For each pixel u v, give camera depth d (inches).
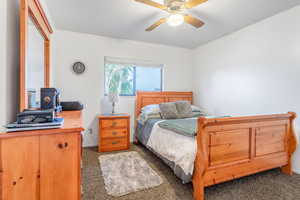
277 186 69.9
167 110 116.7
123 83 141.2
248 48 105.7
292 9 83.3
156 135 97.1
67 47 116.9
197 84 154.5
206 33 118.9
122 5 81.9
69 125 36.6
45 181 31.6
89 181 74.1
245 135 69.1
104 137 113.9
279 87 89.0
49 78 80.4
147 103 140.8
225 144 64.2
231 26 106.2
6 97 38.9
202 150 57.6
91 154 108.2
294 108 82.8
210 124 60.1
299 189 67.7
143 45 140.9
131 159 99.6
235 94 115.3
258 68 99.8
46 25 72.7
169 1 65.5
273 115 73.2
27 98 48.0
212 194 64.1
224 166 63.4
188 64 160.4
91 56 124.0
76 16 94.0
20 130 30.4
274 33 91.2
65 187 33.1
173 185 70.9
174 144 76.5
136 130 137.2
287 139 80.7
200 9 84.9
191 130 69.0
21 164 30.1
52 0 77.6
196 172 59.9
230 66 118.9
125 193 65.1
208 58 140.9
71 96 119.0
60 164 32.7
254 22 100.4
